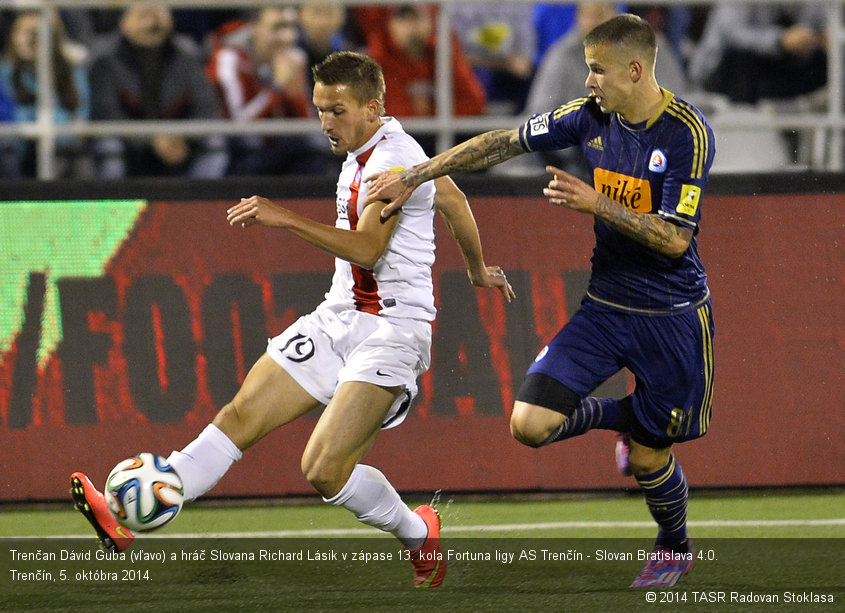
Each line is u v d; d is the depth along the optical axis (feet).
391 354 48.08
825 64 110.01
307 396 49.14
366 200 47.09
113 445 69.82
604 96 46.57
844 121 93.81
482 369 70.49
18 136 92.32
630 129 47.47
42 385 70.08
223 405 69.82
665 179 46.96
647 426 50.11
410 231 48.85
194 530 62.90
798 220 70.59
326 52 103.45
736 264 70.59
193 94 102.53
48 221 70.13
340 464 46.98
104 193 70.38
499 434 70.54
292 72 102.83
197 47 107.04
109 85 101.30
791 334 70.59
